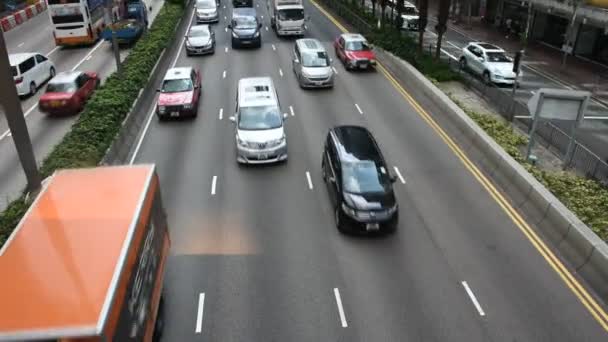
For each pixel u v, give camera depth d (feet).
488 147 60.80
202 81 92.63
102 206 32.58
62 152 55.57
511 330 37.04
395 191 55.57
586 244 42.57
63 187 35.19
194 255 45.06
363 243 46.93
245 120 62.54
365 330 37.06
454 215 51.19
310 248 46.14
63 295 24.68
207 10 140.05
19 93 84.74
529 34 143.23
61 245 28.60
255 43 112.57
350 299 40.04
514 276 42.47
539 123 70.69
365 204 46.73
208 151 65.21
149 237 33.78
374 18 131.54
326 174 55.83
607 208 52.06
